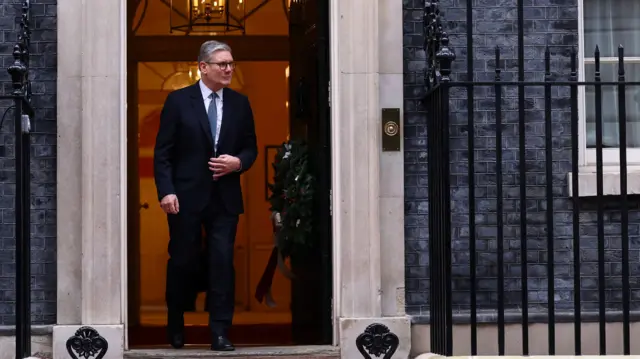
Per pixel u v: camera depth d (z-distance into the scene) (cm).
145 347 725
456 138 706
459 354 695
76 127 684
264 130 1012
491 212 704
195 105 699
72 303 682
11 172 687
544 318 699
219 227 698
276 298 1008
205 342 764
